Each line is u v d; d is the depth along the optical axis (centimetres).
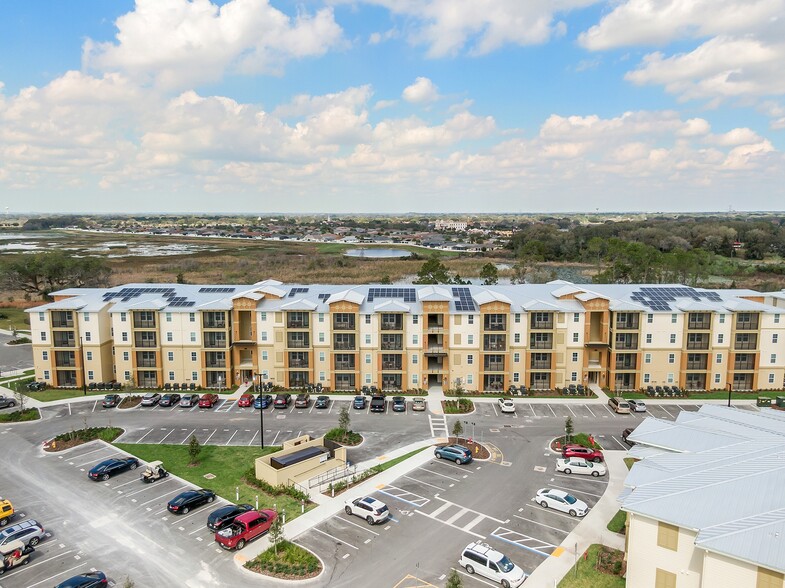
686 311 7631
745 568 2789
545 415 6794
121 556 3828
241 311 8019
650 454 4234
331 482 4950
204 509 4491
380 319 7644
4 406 7062
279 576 3597
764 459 3678
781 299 8231
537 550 3903
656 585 3250
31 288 14350
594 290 8394
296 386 7900
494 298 7650
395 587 3500
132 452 5647
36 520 4309
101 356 7875
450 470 5228
